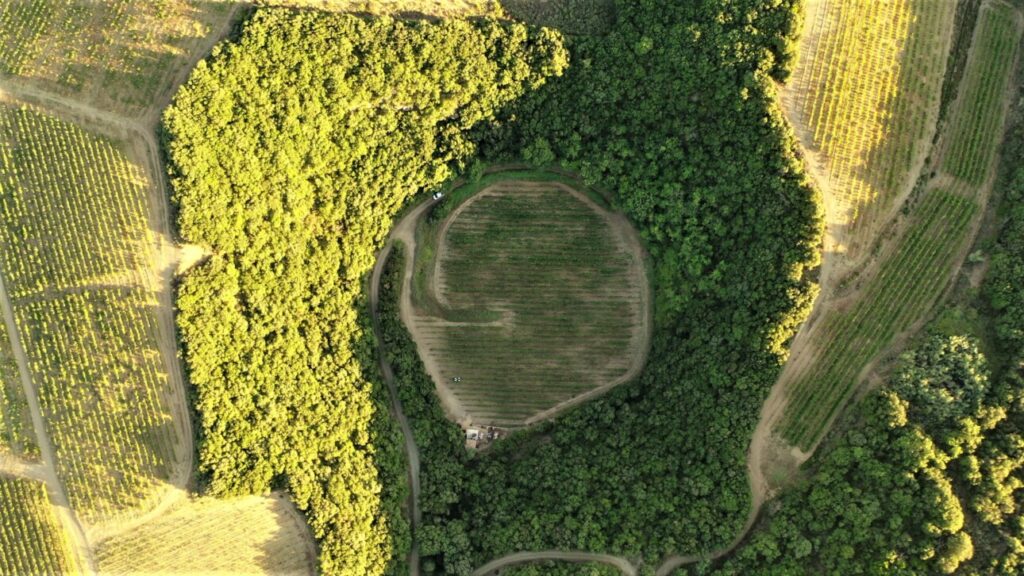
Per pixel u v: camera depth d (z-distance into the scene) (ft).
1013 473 199.00
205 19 227.61
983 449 201.36
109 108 222.48
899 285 220.43
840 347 219.41
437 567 239.30
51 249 220.43
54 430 217.97
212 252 221.87
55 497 216.74
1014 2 236.84
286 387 226.79
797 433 218.18
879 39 229.66
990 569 193.06
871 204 223.10
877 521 202.28
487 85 240.73
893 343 218.59
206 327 217.77
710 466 220.02
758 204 225.56
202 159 216.13
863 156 224.12
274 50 223.51
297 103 227.20
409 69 233.35
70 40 225.97
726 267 232.53
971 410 203.21
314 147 232.94
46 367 218.79
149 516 217.15
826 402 217.77
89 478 217.36
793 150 221.05
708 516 215.92
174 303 217.97
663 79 235.20
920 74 229.45
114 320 218.79
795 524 209.15
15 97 223.51
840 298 221.25
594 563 223.30
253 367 222.89
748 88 222.69
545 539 228.84
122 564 216.13
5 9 226.58
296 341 231.71
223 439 216.33
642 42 235.81
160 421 218.18
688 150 238.48
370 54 231.09
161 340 219.00
